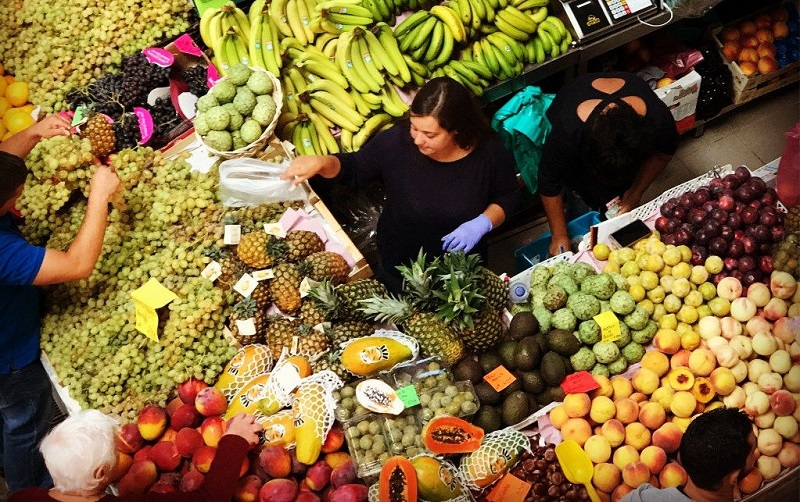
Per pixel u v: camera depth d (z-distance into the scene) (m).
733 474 2.32
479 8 3.85
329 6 3.84
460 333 2.73
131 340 2.89
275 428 2.53
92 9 3.71
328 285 2.86
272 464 2.46
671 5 4.03
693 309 2.80
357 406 2.55
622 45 4.48
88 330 2.96
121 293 2.99
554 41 3.97
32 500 2.18
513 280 3.09
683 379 2.65
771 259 2.87
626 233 3.09
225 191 3.12
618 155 3.18
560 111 3.29
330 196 4.08
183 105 3.48
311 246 3.06
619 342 2.78
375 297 2.84
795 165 2.89
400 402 2.49
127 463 2.65
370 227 4.12
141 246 3.07
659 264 2.88
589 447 2.55
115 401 2.79
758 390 2.65
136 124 3.37
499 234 4.67
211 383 2.80
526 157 4.11
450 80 2.81
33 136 3.27
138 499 2.20
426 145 2.87
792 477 2.58
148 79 3.48
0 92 3.61
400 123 3.18
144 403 2.74
